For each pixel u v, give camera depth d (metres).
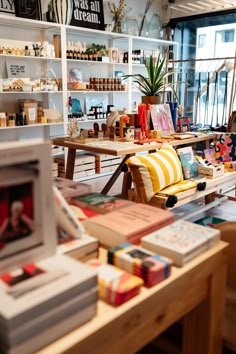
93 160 5.04
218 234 1.10
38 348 0.67
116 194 4.21
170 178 2.55
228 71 4.45
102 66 5.35
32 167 0.74
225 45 5.61
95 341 0.73
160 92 3.42
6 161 0.70
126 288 0.81
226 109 4.96
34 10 4.32
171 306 0.93
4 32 4.20
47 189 0.78
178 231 1.10
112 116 3.13
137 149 2.69
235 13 5.31
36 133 4.68
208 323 1.11
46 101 4.73
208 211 3.37
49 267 0.77
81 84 4.74
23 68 4.39
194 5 5.50
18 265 0.76
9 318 0.61
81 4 4.79
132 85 5.45
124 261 0.92
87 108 5.19
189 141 3.20
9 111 4.39
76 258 0.93
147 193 2.42
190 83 5.55
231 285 1.37
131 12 5.55
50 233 0.80
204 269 1.02
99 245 1.06
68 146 2.92
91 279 0.74
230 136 3.24
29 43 4.40
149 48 5.95
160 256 0.95
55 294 0.68
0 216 0.71
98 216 1.15
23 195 0.74
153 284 0.87
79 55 4.68
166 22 6.08
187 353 1.20
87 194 1.35
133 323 0.82
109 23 5.30
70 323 0.72
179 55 6.14
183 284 0.95
